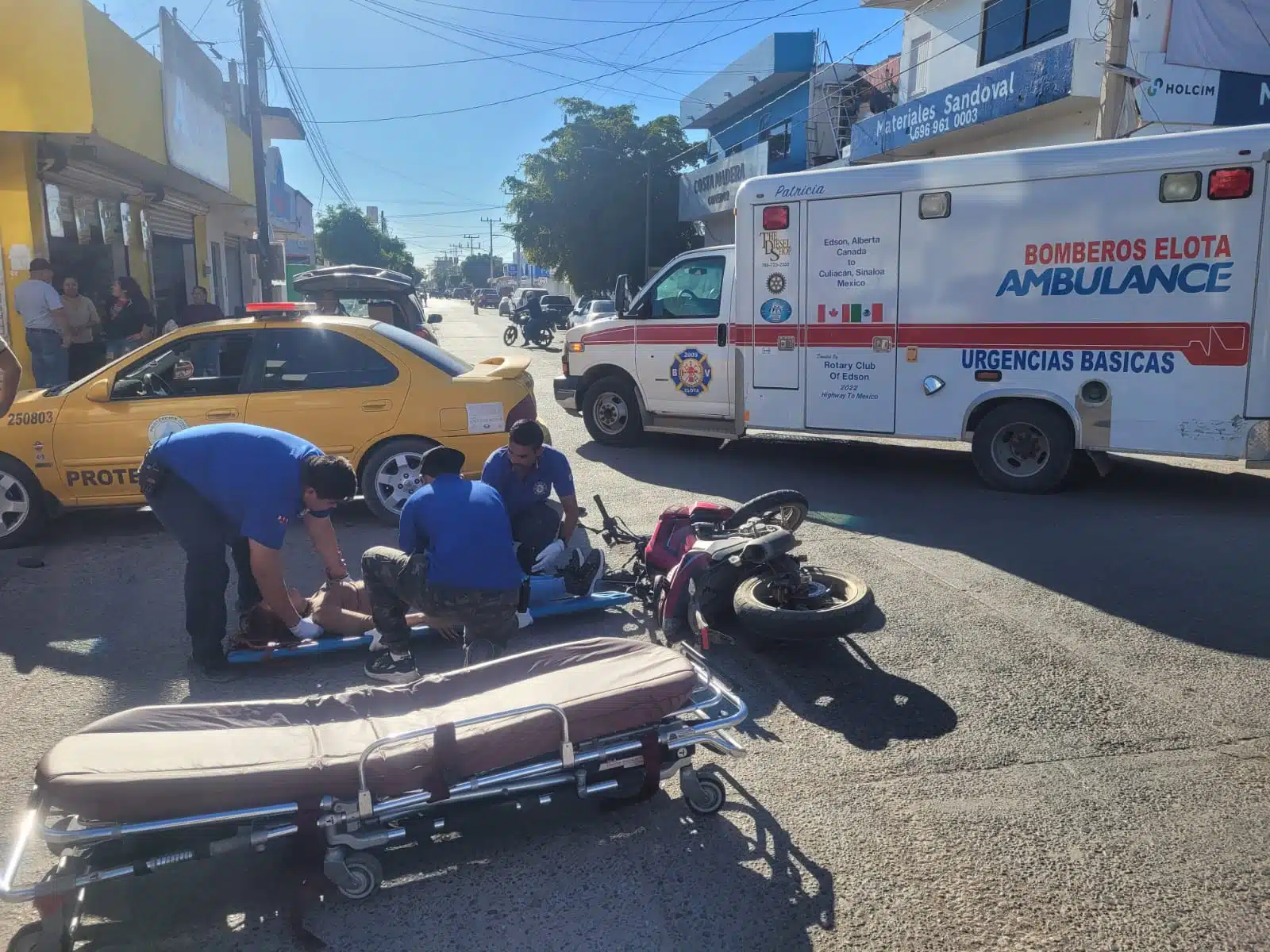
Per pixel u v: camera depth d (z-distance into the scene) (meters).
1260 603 5.64
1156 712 4.37
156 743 3.15
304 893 3.21
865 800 3.71
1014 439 8.63
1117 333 7.96
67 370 10.95
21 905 3.21
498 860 3.39
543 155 37.97
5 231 10.93
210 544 4.75
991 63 19.31
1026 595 5.87
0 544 7.08
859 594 4.99
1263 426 7.60
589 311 30.23
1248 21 14.52
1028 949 2.90
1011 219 8.23
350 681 4.83
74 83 10.12
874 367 9.02
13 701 4.62
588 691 3.45
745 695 4.61
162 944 2.99
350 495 4.68
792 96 32.12
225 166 17.36
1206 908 3.07
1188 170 7.55
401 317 13.69
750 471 9.73
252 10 18.83
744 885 3.22
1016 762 3.97
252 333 7.36
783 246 9.28
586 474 9.63
